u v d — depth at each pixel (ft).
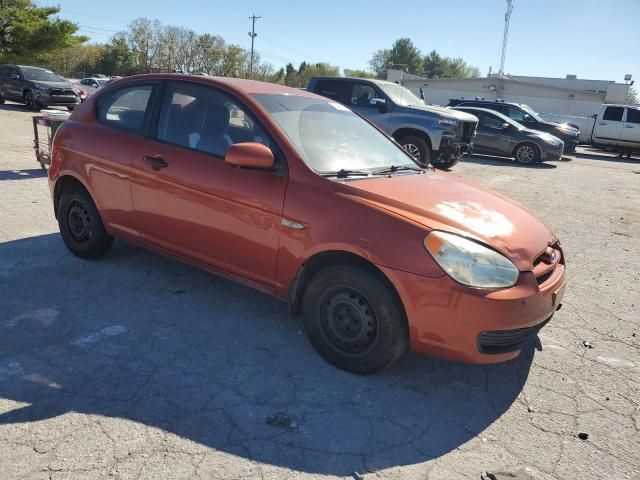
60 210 15.66
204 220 12.28
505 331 9.59
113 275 14.83
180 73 14.02
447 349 9.72
